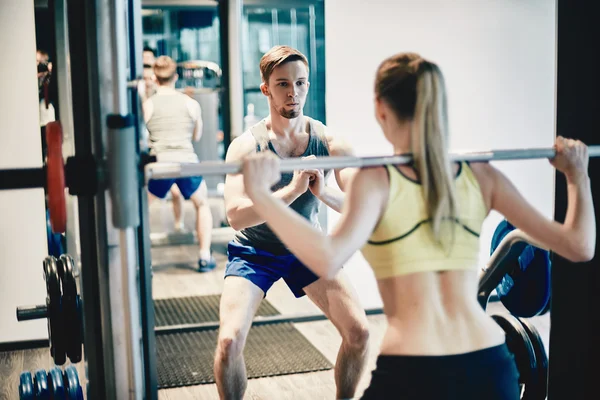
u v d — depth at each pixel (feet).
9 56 13.01
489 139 14.87
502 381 5.32
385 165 5.44
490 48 14.66
